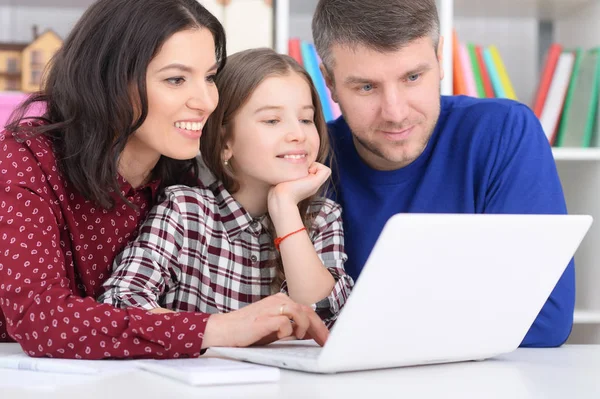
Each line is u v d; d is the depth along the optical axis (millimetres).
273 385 782
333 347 825
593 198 2381
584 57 2406
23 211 1061
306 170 1380
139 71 1145
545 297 983
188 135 1199
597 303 2375
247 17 2199
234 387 767
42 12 2570
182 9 1183
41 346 993
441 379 833
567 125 2412
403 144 1413
